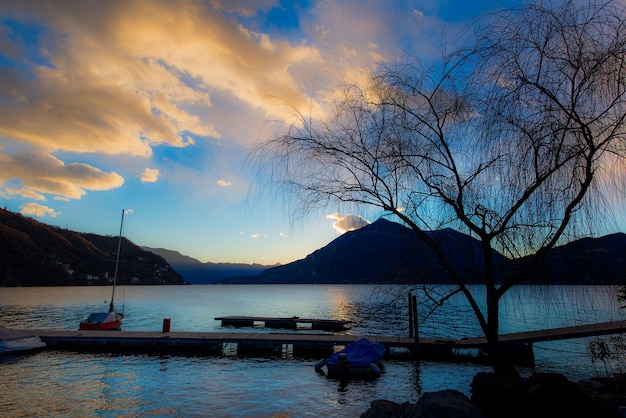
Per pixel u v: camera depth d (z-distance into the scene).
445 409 6.38
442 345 21.69
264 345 23.58
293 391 15.66
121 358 21.98
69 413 12.74
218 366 20.31
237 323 41.59
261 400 14.42
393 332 33.44
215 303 86.12
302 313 57.91
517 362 20.47
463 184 7.00
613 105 6.01
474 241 7.19
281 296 124.00
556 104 6.21
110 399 14.32
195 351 23.92
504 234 6.59
